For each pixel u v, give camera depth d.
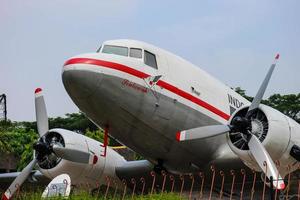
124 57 12.39
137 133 12.76
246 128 11.56
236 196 14.38
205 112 13.58
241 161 12.62
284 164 11.77
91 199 11.31
